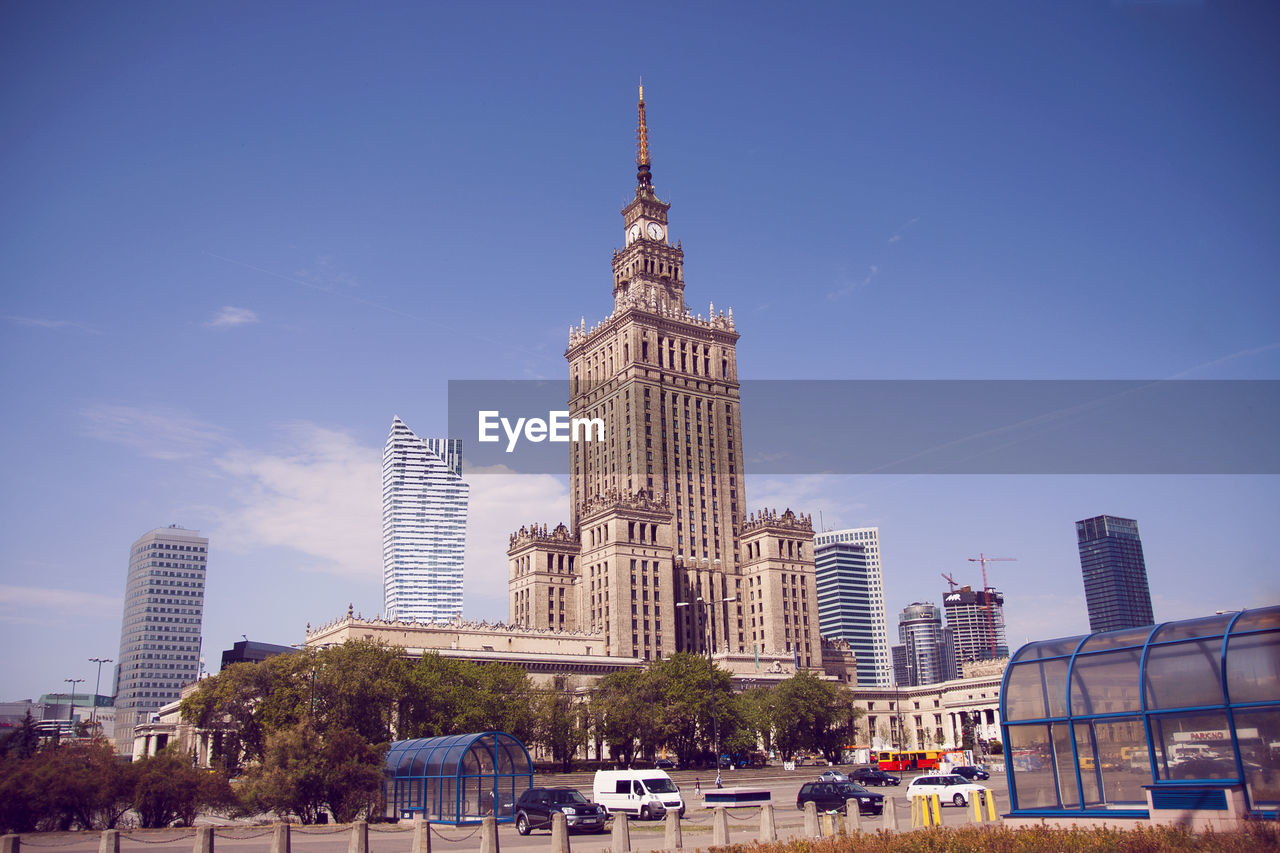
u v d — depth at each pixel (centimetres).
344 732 7731
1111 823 4756
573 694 16425
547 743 15212
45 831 6600
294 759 7375
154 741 19725
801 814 7731
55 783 6650
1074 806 4997
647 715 15675
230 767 13125
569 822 6366
